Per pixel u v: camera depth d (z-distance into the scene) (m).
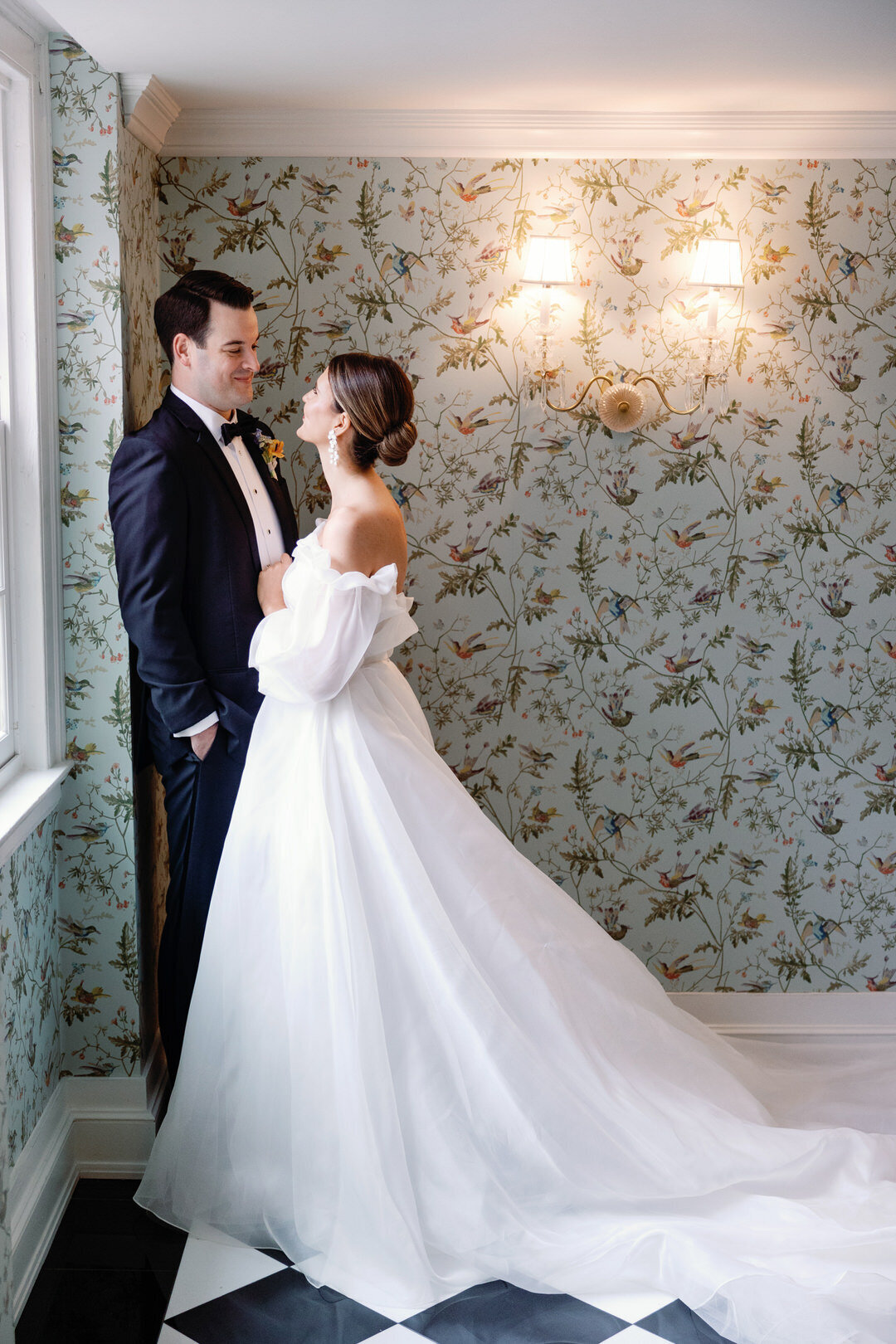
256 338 2.59
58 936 2.65
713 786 3.32
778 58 2.50
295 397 3.14
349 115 2.95
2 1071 1.78
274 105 2.90
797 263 3.11
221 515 2.56
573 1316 2.17
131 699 2.60
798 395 3.16
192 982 2.62
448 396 3.14
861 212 3.09
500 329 3.12
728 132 2.99
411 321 3.11
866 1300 2.07
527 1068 2.32
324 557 2.40
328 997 2.30
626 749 3.30
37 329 2.40
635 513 3.20
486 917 2.44
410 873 2.34
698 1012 3.37
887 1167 2.38
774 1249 2.20
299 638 2.34
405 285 3.10
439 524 3.20
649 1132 2.37
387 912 2.34
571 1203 2.31
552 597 3.24
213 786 2.56
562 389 3.14
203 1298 2.24
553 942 2.50
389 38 2.36
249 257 3.07
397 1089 2.29
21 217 2.36
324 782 2.36
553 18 2.23
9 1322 1.79
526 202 3.07
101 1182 2.68
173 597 2.48
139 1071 2.71
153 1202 2.49
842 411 3.17
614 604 3.24
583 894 3.34
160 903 2.98
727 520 3.21
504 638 3.25
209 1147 2.43
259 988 2.38
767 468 3.19
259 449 2.79
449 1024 2.32
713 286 3.01
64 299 2.47
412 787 2.45
